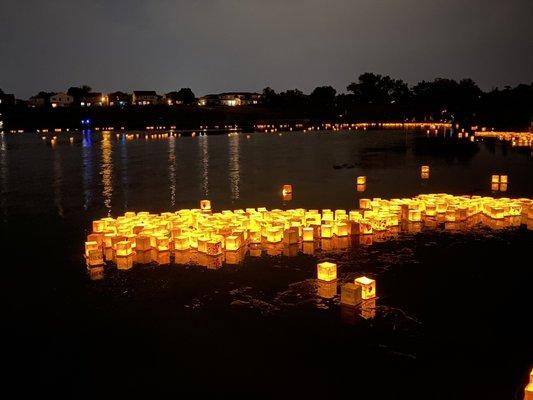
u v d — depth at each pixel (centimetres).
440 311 643
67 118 7350
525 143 3155
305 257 864
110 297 704
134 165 2355
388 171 2030
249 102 12712
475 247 908
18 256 902
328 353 546
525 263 818
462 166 2133
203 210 1210
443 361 528
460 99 7350
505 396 470
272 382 496
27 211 1308
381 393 477
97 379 508
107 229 995
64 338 592
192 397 476
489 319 620
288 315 638
